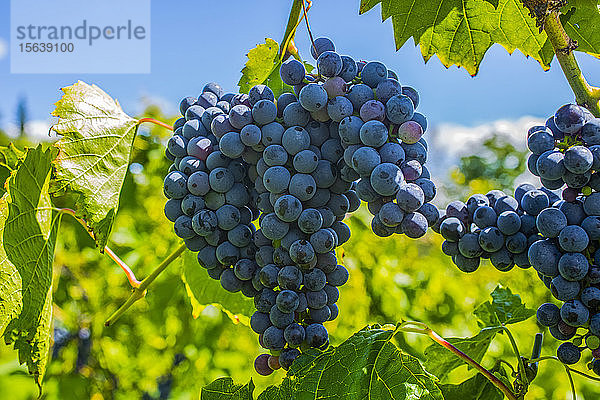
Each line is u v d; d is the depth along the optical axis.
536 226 0.45
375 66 0.46
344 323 1.27
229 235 0.48
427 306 1.42
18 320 0.51
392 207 0.44
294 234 0.46
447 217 0.47
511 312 0.60
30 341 0.52
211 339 1.39
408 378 0.45
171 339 1.44
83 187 0.51
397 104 0.44
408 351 1.02
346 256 1.29
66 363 1.32
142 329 1.44
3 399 1.17
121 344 1.42
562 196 0.44
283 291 0.46
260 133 0.46
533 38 0.55
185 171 0.48
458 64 0.56
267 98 0.46
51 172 0.52
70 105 0.51
